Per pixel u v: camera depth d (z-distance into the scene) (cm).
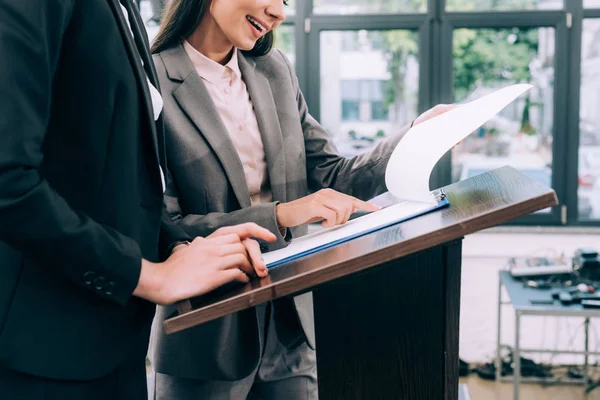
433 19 606
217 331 136
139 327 103
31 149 86
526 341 455
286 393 155
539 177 614
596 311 307
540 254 535
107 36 95
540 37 608
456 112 104
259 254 98
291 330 144
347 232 104
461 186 115
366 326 95
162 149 112
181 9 143
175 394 145
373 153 151
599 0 601
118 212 97
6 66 84
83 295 96
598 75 607
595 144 610
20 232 86
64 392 97
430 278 93
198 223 134
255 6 130
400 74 619
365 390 96
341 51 620
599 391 402
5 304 95
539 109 613
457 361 94
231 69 147
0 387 96
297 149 153
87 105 94
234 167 141
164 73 142
